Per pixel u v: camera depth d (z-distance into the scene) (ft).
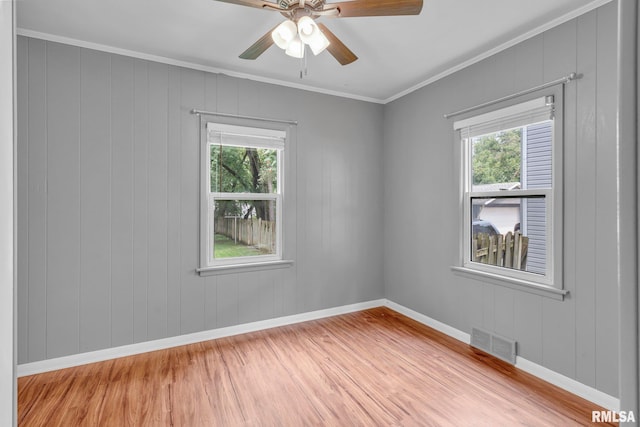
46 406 6.87
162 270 9.57
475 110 9.55
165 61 9.53
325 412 6.68
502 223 9.07
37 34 8.11
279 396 7.22
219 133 10.30
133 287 9.21
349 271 12.63
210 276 10.22
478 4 7.10
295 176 11.58
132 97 9.16
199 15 7.50
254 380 7.85
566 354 7.47
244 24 7.88
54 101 8.30
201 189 10.05
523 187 8.56
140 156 9.27
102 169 8.82
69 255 8.49
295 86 11.50
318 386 7.60
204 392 7.37
